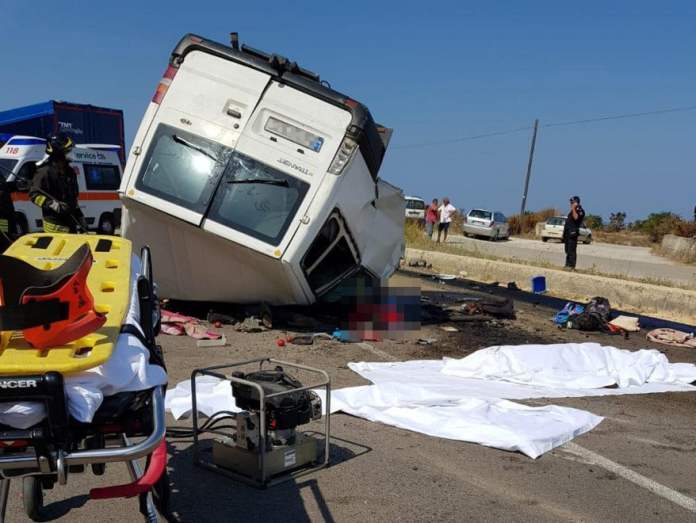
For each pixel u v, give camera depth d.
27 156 16.44
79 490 4.21
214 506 4.07
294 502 4.17
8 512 3.90
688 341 9.54
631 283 13.36
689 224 33.25
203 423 5.43
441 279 15.45
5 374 2.57
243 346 8.11
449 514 4.12
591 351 7.82
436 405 6.14
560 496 4.44
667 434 5.78
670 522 4.14
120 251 3.71
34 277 2.93
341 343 8.69
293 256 8.23
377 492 4.36
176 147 8.55
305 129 8.53
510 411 6.04
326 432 4.71
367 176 9.06
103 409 2.75
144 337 3.16
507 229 39.88
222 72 8.77
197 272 8.89
